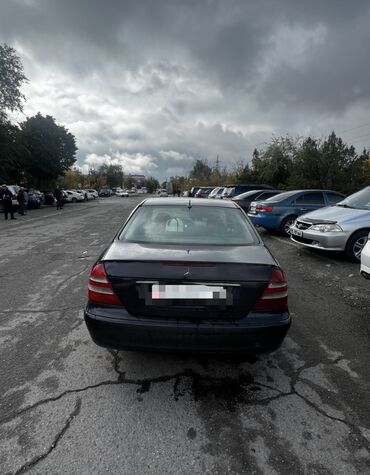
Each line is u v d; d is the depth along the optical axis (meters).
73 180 65.69
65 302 3.98
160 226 2.91
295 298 4.20
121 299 2.24
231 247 2.60
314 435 1.91
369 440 1.88
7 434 1.89
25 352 2.80
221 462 1.72
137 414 2.07
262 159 33.34
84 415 2.05
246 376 2.51
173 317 2.21
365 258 3.81
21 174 37.09
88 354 2.78
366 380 2.46
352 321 3.51
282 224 9.38
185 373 2.53
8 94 26.70
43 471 1.65
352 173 25.47
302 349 2.91
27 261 6.20
